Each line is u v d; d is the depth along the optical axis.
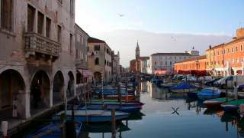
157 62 131.88
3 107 17.98
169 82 60.88
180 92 46.75
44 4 20.59
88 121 19.70
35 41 17.02
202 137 17.75
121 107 25.11
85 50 47.41
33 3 18.28
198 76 60.16
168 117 24.92
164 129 19.98
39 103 21.75
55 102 24.89
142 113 26.88
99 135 18.44
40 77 22.02
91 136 18.19
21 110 16.95
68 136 13.70
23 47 16.72
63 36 26.16
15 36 15.62
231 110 24.41
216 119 23.84
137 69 156.00
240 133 18.73
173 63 131.12
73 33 30.73
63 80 26.30
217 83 43.16
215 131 19.33
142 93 50.84
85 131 19.52
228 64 58.62
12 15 15.41
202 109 29.69
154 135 18.28
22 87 16.92
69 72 29.41
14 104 16.89
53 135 14.29
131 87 46.00
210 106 28.36
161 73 100.06
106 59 70.69
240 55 57.72
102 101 25.81
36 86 21.95
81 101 26.42
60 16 25.16
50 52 19.83
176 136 18.00
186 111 28.50
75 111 21.06
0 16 14.05
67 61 27.80
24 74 16.81
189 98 38.72
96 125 19.89
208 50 76.56
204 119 23.86
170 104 34.53
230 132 19.03
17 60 15.87
